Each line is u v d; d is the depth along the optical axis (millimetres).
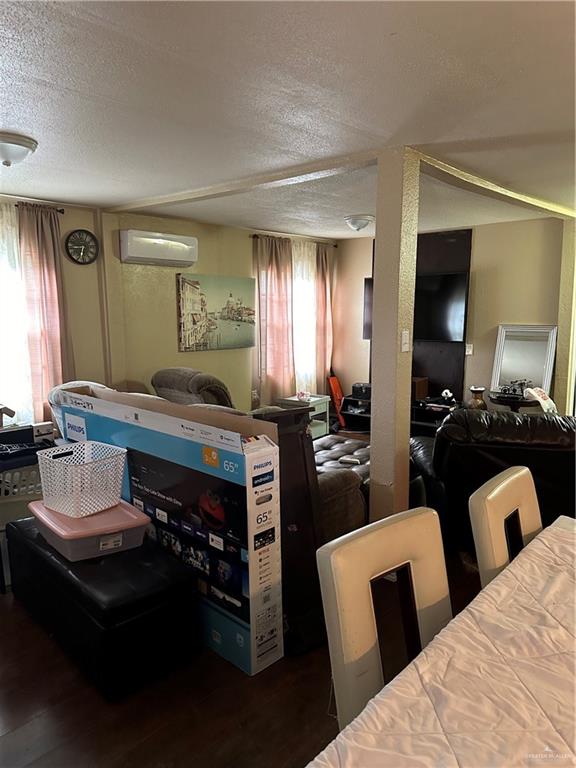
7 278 4125
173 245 4945
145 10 1476
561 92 2062
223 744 1744
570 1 1421
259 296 6066
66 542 2145
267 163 3123
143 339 5047
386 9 1470
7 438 2893
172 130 2523
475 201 4410
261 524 2041
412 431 5875
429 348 6191
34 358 4254
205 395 4500
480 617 1182
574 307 5199
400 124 2422
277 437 2082
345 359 7160
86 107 2236
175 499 2336
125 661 1930
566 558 1445
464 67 1845
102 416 2734
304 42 1668
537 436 2605
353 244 6910
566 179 3545
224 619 2166
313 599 2314
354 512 2771
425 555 1292
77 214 4523
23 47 1704
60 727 1808
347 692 1087
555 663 1035
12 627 2377
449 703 933
